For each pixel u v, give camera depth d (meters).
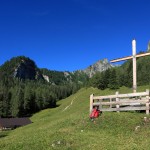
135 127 25.11
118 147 19.59
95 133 25.06
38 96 194.00
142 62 178.12
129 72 174.00
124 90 141.25
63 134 24.95
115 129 25.59
